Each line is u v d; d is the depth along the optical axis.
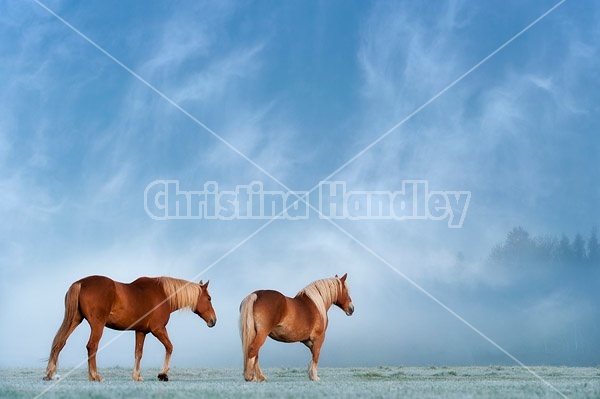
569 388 9.82
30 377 16.03
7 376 16.89
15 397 8.30
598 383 11.41
